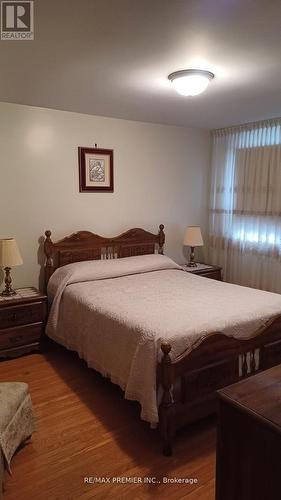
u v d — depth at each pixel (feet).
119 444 6.79
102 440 6.90
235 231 14.87
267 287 13.69
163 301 9.04
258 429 3.47
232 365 7.33
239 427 3.69
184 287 10.59
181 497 5.56
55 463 6.28
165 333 6.82
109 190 13.16
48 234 11.66
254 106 11.09
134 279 11.47
